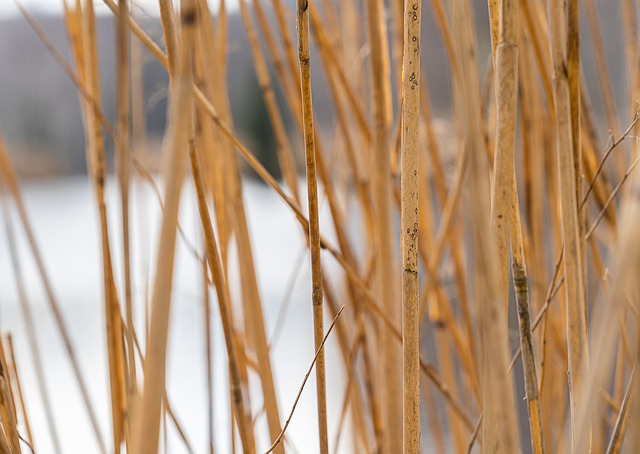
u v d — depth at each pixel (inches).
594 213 50.5
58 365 114.0
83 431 89.0
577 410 38.2
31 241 46.4
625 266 33.9
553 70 38.0
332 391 99.1
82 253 202.4
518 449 35.4
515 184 38.7
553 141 45.7
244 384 44.5
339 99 46.6
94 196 45.7
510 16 36.6
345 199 53.7
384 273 44.7
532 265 46.0
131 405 36.4
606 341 34.3
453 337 49.1
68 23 45.2
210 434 42.4
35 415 95.1
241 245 42.4
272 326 135.4
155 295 33.8
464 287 48.2
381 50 44.0
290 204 41.2
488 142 43.5
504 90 36.8
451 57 44.9
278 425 42.0
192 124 39.0
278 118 48.0
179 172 33.7
